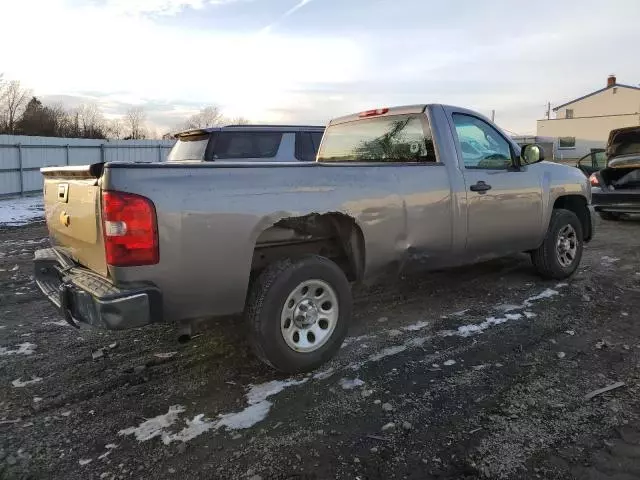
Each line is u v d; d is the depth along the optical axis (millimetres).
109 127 48406
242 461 2598
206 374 3568
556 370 3545
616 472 2461
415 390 3295
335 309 3658
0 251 8328
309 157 8406
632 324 4418
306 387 3361
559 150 51781
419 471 2500
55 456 2654
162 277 2926
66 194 3439
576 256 5863
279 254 3793
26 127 39031
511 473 2469
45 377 3539
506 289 5457
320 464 2564
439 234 4320
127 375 3561
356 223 3740
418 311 4812
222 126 8227
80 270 3312
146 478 2475
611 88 49781
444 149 4461
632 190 9641
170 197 2912
